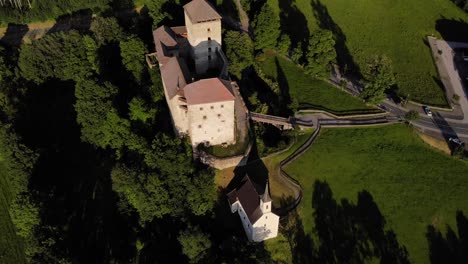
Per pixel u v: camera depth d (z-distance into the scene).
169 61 116.50
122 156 116.56
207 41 123.19
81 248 107.69
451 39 161.88
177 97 105.75
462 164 118.25
